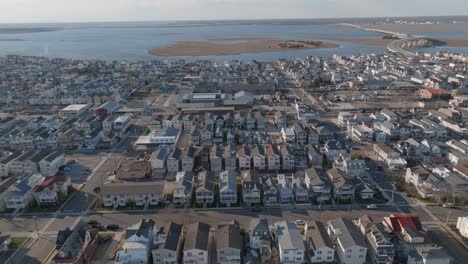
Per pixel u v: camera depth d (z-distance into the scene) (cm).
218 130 17338
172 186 12719
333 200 11625
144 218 10775
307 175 12481
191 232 9375
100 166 14462
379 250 8669
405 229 9219
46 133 16850
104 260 8944
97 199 11888
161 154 14188
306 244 9469
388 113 19575
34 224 10562
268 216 10844
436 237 9700
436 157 14450
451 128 17950
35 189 11731
